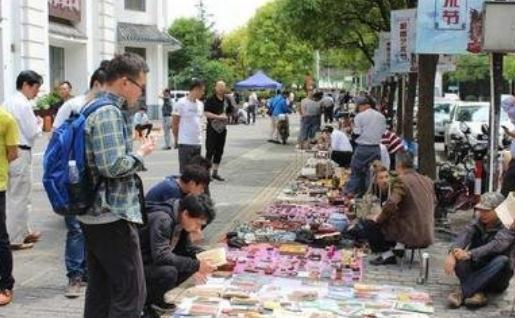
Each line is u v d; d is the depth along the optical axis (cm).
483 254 666
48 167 447
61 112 659
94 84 526
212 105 1459
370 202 1033
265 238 905
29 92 809
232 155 2105
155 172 1623
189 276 596
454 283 743
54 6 2800
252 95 4581
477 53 918
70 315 614
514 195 687
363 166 1171
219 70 5894
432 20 898
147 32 3791
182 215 579
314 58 5438
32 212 1088
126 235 453
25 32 2509
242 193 1320
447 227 993
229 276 738
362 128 1165
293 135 3183
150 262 565
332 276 748
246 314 605
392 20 1338
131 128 472
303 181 1459
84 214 448
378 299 672
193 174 597
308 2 2364
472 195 1019
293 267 775
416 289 720
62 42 2967
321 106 2522
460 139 1875
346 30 2527
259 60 5600
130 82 453
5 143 643
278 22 2852
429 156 1148
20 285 700
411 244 780
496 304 674
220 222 1026
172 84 5719
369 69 3484
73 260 664
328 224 959
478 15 887
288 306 636
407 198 784
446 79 5631
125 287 456
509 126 1494
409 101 1716
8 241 643
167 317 604
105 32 3247
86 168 445
